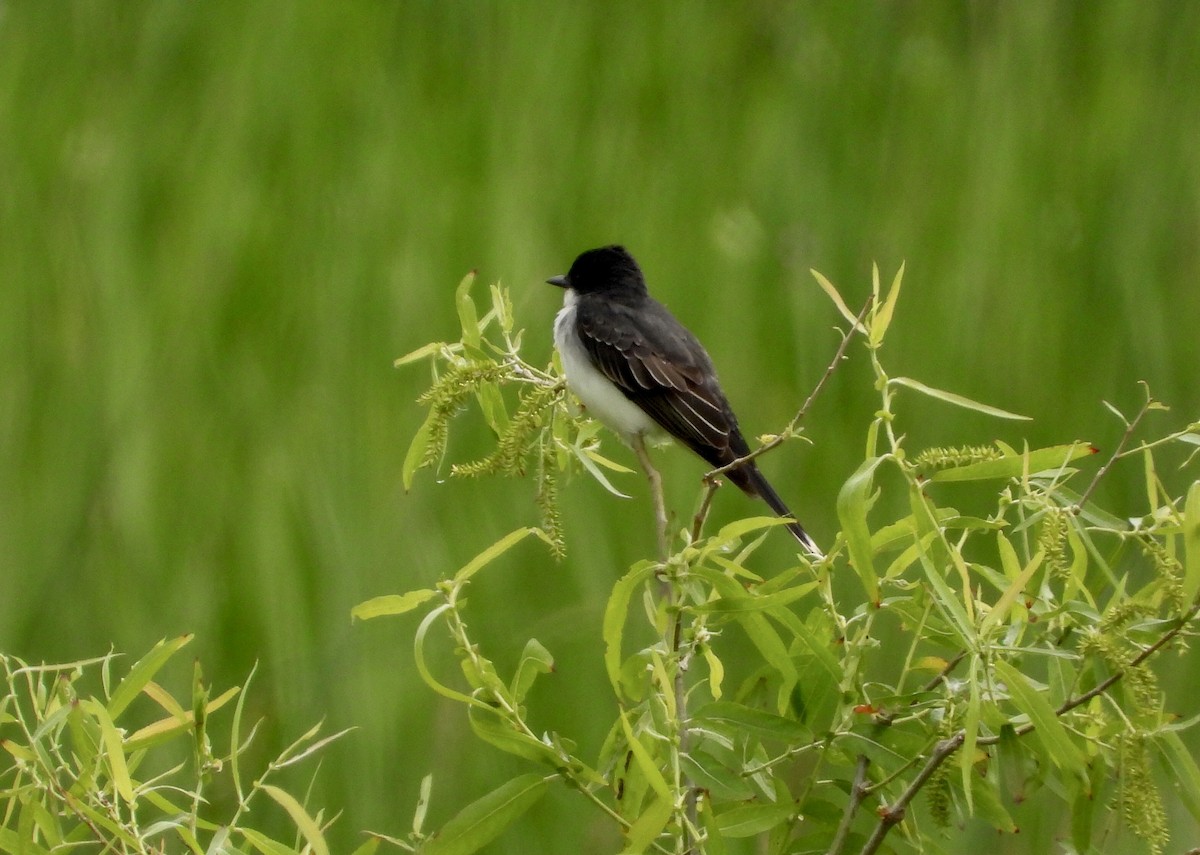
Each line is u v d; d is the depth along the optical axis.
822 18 12.42
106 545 10.29
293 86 11.63
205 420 10.61
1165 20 12.40
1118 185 11.66
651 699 5.23
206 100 11.76
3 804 6.36
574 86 11.92
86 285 11.04
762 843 7.73
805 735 5.18
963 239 11.45
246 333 10.87
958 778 5.02
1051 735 4.71
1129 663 4.75
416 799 9.66
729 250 11.34
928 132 11.91
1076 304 11.32
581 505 10.40
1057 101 12.21
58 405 10.69
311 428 10.41
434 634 9.96
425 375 10.66
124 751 5.16
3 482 10.46
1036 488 5.37
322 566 10.01
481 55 12.02
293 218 11.19
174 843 7.66
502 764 9.77
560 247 11.35
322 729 9.73
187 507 10.38
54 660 10.10
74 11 12.15
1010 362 11.06
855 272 11.34
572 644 9.89
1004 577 5.12
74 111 11.80
